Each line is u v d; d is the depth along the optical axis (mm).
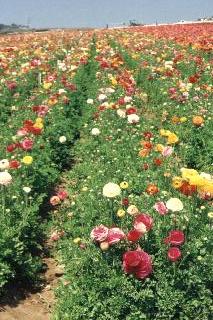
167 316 6668
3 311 7430
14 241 8109
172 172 10578
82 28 70250
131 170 10773
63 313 7117
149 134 12297
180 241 6797
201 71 21031
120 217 8094
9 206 8914
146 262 6645
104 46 29703
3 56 27016
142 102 17812
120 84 18406
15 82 20234
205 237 7273
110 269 6961
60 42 37375
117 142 12906
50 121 14680
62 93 17453
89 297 6902
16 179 9828
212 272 6855
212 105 15727
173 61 22203
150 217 7238
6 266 7750
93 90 19562
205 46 26375
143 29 43875
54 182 11617
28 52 30297
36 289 8109
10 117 15859
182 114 14820
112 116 15008
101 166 11539
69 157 13625
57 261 8734
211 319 6742
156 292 6746
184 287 6801
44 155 11750
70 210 9656
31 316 7434
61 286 7711
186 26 42031
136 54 25297
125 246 7156
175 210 7273
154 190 8609
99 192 9406
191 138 12773
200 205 8273
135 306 6684
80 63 24641
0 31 77938
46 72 22969
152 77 19625
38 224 9406
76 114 16922
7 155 11195
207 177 8133
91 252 7383
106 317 6723
